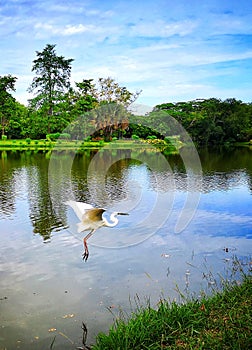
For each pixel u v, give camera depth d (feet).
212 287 24.23
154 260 29.12
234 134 218.79
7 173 76.69
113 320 20.83
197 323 18.42
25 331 19.93
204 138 197.57
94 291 24.11
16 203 47.73
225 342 16.51
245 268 27.27
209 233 35.91
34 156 119.75
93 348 17.58
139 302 22.53
